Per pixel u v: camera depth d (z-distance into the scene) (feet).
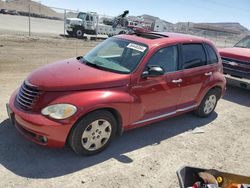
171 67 18.61
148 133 19.27
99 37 93.45
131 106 16.30
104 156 15.79
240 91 33.24
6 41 54.49
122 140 17.83
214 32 179.11
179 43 19.27
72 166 14.58
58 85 14.51
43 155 15.23
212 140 19.51
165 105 18.86
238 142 19.70
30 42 57.88
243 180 12.46
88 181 13.61
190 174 12.29
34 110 14.42
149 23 127.13
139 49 17.61
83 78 15.23
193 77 20.18
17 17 168.35
